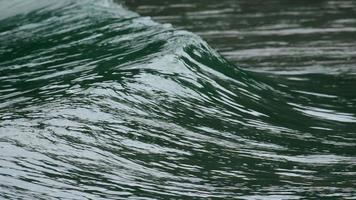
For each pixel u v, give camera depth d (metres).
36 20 32.09
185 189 14.77
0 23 32.53
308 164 16.66
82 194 13.97
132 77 19.53
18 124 16.05
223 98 20.33
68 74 21.83
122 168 15.27
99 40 26.52
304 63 27.45
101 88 18.59
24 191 13.69
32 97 19.12
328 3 41.53
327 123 19.83
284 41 31.92
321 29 34.41
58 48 26.22
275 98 21.56
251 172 15.95
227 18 37.75
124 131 16.80
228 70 22.23
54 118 16.55
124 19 29.03
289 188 15.21
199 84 20.36
